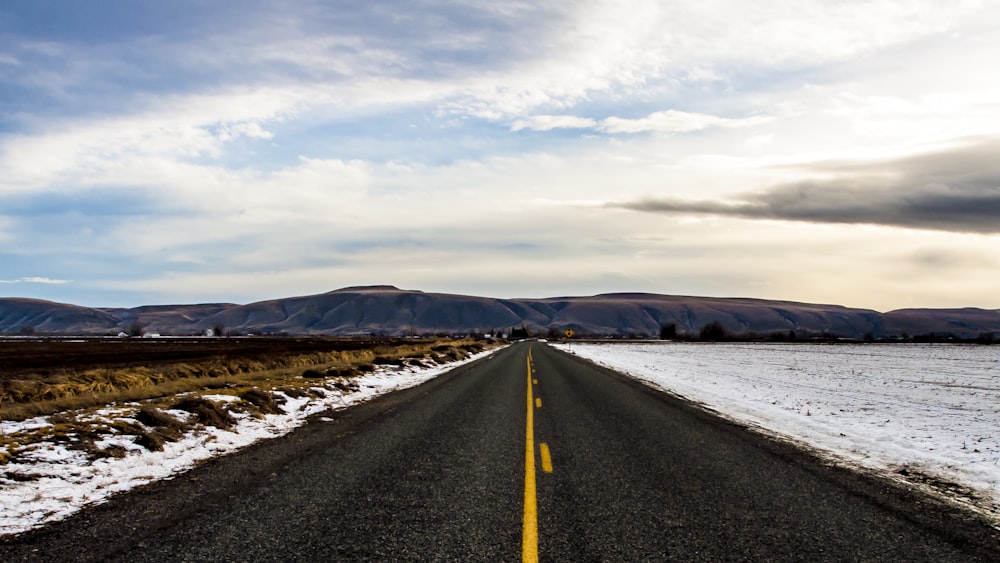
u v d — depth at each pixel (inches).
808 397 783.1
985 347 4005.9
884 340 6382.9
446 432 434.9
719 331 6535.4
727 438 427.8
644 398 697.6
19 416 424.8
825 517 235.8
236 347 2491.4
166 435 383.9
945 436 463.5
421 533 209.5
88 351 2009.1
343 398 669.9
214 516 227.9
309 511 235.3
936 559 191.2
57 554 188.1
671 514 236.2
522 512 235.8
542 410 568.7
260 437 415.5
